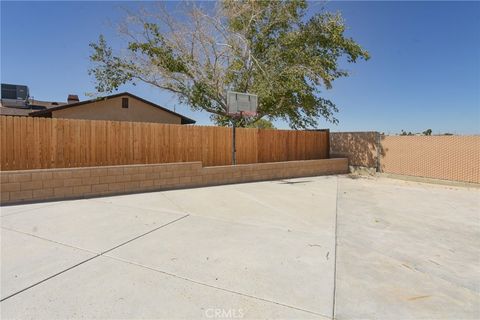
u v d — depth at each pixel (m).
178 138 9.12
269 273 3.25
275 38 12.89
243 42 12.47
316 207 6.51
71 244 3.94
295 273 3.27
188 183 8.62
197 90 12.47
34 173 6.37
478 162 9.30
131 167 7.61
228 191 8.13
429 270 3.47
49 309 2.48
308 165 11.68
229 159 10.29
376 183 10.32
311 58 12.12
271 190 8.45
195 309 2.55
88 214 5.46
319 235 4.61
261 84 11.85
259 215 5.71
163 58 11.64
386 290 2.98
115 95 17.78
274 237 4.45
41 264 3.32
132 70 11.98
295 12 12.69
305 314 2.53
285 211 6.08
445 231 4.97
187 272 3.22
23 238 4.13
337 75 13.27
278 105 12.91
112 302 2.61
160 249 3.84
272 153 11.50
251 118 13.77
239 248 3.96
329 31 12.29
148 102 18.78
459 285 3.13
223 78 12.72
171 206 6.25
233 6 11.95
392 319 2.51
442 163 10.13
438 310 2.66
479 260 3.79
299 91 11.79
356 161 12.95
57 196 6.65
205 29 11.84
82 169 6.92
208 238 4.32
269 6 12.29
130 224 4.89
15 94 22.19
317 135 13.18
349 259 3.71
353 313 2.57
